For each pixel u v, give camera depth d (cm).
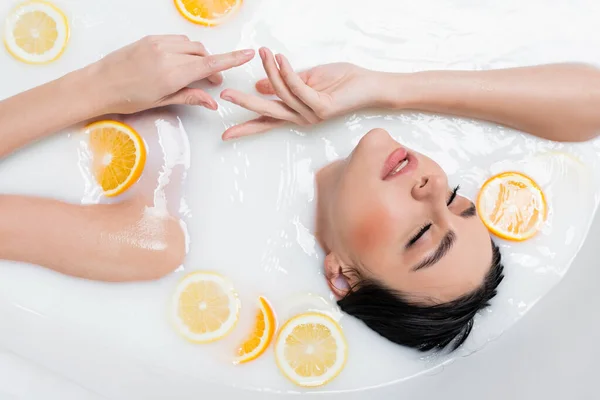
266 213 123
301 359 120
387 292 113
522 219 124
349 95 116
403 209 107
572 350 119
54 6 125
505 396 119
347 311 121
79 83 112
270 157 123
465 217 110
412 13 130
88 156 119
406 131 125
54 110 111
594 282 123
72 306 118
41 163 118
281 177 123
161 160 119
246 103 111
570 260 125
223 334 120
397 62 128
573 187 126
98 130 118
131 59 111
